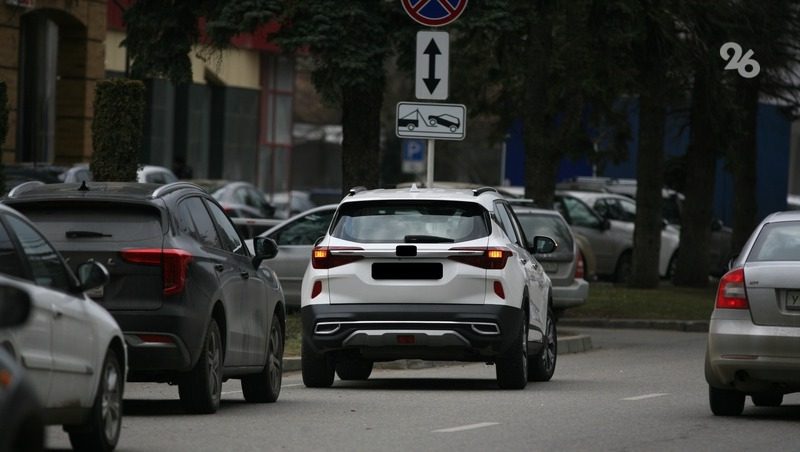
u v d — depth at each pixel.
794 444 32.84
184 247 35.25
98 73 109.25
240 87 161.38
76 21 106.50
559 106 83.44
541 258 70.12
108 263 34.53
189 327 34.84
